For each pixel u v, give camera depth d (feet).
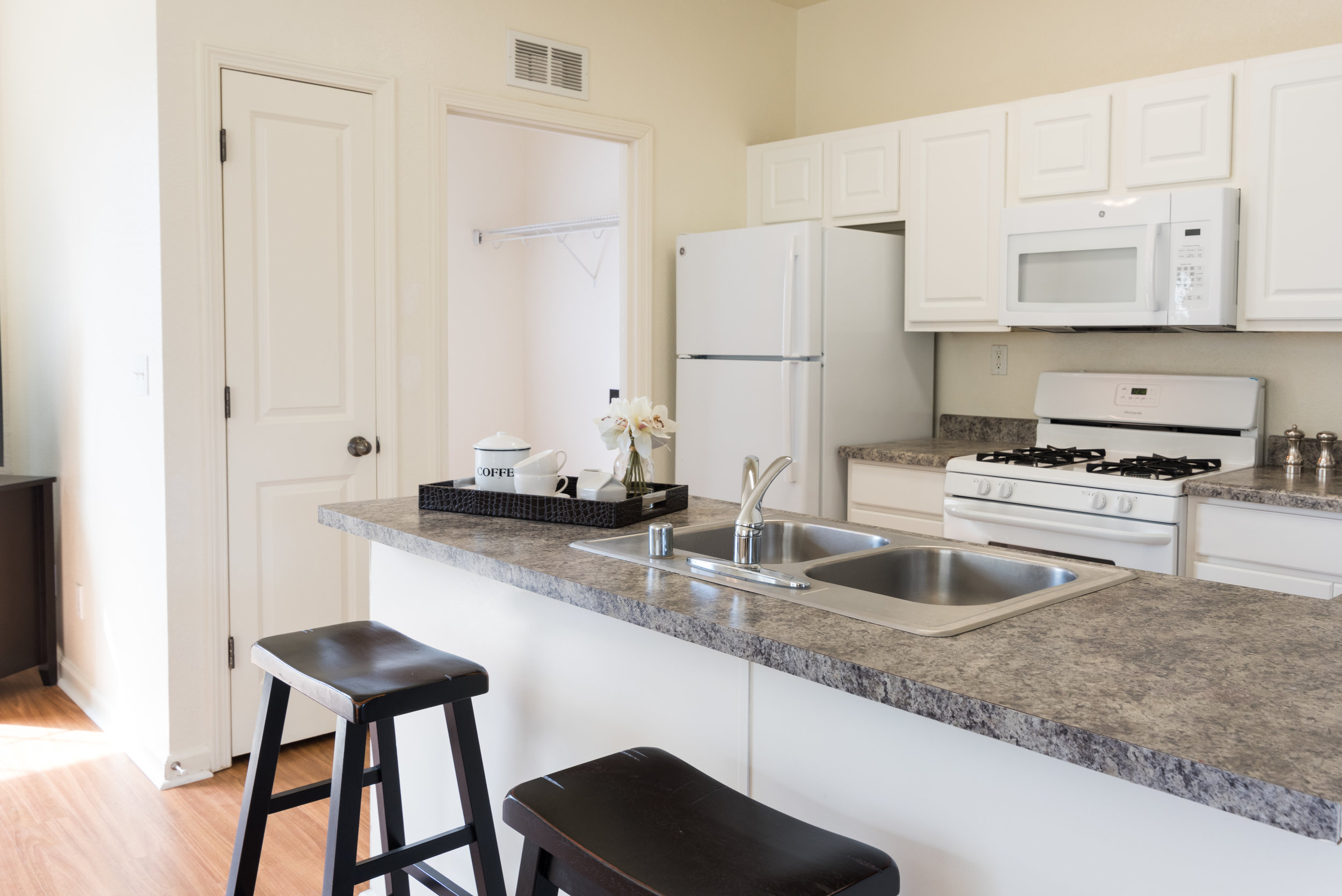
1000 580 5.41
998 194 10.84
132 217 9.09
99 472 10.32
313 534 9.68
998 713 3.13
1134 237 9.50
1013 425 12.07
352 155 9.72
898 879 3.40
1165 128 9.51
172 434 8.77
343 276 9.74
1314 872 2.89
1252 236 9.04
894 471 11.13
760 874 3.26
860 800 4.05
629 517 6.35
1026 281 10.43
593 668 5.32
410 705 4.91
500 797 6.07
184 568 8.92
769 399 11.48
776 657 3.83
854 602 4.40
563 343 18.16
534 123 11.24
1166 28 10.61
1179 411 10.32
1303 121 8.66
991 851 3.63
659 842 3.48
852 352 11.69
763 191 13.28
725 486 12.01
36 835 8.03
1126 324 9.63
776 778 4.39
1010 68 11.92
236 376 9.11
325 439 9.70
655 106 12.39
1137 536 8.70
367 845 7.80
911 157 11.59
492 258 18.51
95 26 9.66
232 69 8.92
